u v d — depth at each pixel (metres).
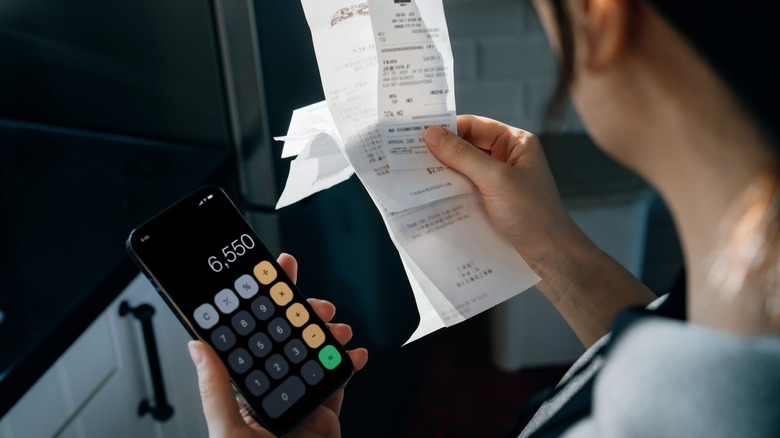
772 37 0.23
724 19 0.24
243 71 0.93
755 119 0.24
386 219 0.60
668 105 0.27
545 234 0.60
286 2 0.96
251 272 0.60
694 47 0.25
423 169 0.61
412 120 0.60
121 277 0.77
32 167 0.97
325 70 0.58
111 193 0.91
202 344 0.52
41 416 0.69
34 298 0.72
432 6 0.57
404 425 1.50
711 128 0.26
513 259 0.61
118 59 0.98
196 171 0.94
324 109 0.64
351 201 1.16
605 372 0.29
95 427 0.78
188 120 0.99
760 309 0.25
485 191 0.61
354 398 1.25
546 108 0.32
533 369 1.65
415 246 0.60
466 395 1.60
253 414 0.58
